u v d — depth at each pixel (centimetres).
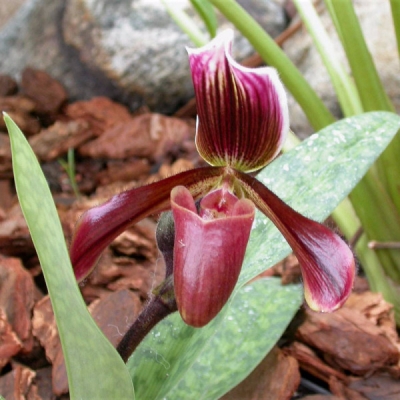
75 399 19
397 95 44
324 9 51
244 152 23
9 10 72
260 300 30
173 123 53
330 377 31
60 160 49
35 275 38
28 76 55
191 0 33
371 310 33
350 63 30
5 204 46
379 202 32
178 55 55
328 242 22
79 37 56
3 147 48
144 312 23
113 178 51
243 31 31
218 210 23
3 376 29
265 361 30
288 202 26
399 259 34
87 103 56
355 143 27
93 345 19
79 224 23
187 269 20
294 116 51
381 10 45
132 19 55
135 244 36
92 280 36
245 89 21
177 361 24
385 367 31
